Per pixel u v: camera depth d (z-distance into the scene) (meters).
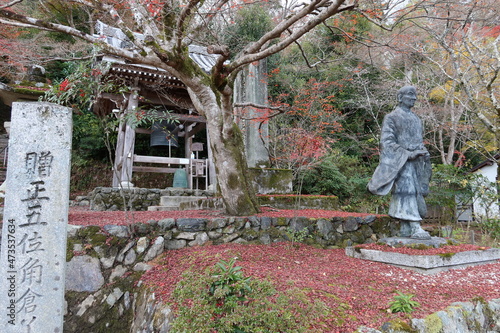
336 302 3.00
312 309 2.67
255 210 6.05
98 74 4.95
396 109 5.15
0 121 14.22
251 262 4.18
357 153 15.02
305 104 9.34
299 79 13.77
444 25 8.45
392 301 3.01
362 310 2.89
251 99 9.17
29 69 13.91
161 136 10.48
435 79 13.60
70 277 3.87
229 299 2.58
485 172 13.76
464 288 3.62
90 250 4.07
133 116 4.79
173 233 4.71
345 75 13.53
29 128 2.63
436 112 12.89
